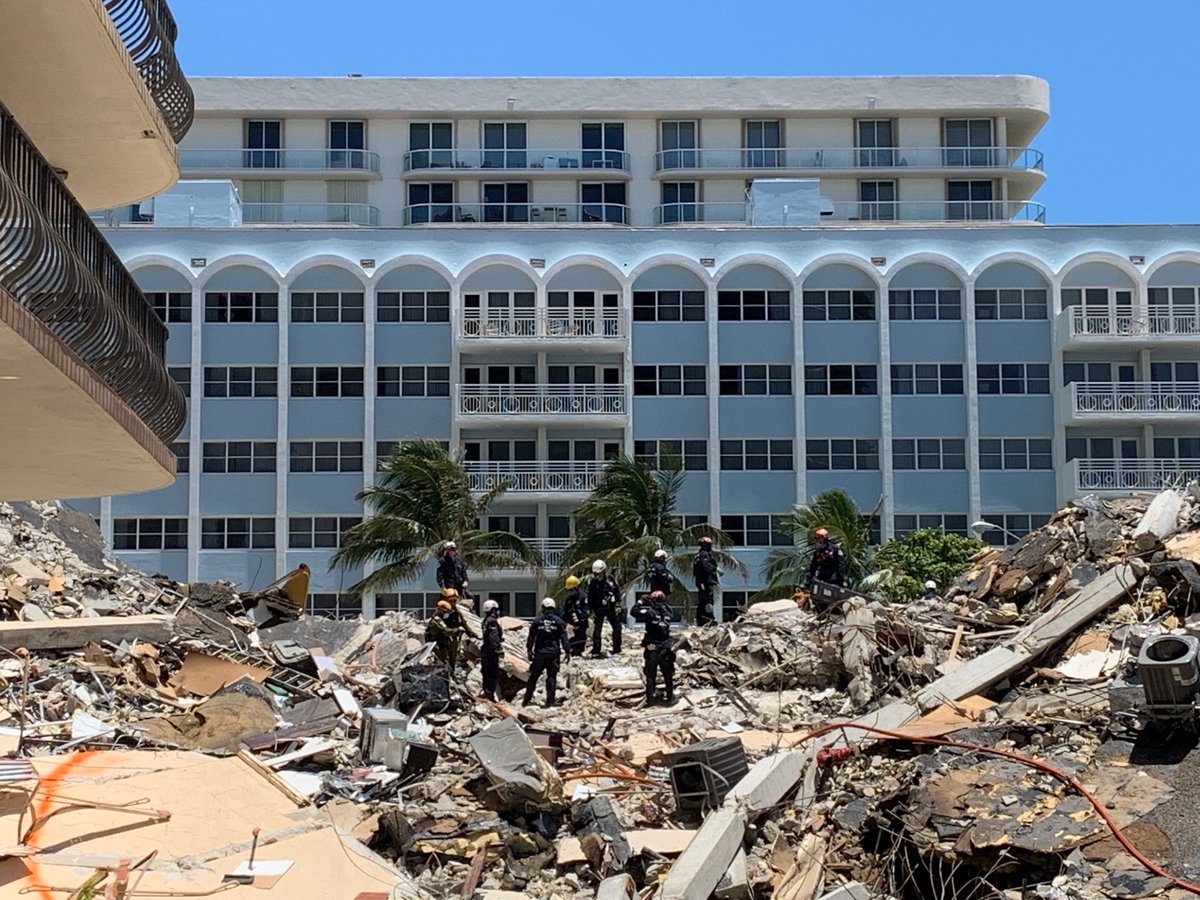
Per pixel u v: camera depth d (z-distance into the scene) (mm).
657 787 21469
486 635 27234
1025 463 64125
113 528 62906
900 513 63781
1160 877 16609
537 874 18359
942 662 26703
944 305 64875
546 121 76188
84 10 17938
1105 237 64750
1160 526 26172
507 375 65125
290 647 28656
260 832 17219
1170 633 21672
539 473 62812
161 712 23438
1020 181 76500
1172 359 64125
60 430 18906
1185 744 18922
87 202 24672
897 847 18422
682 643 31422
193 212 68562
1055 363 64188
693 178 75688
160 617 27953
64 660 24734
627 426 64375
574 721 26156
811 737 21703
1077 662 23344
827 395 64438
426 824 19047
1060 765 19172
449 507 54094
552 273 64812
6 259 16172
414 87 75250
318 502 63531
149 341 22203
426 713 25547
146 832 16906
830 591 29984
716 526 63781
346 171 74625
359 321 64500
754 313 65000
